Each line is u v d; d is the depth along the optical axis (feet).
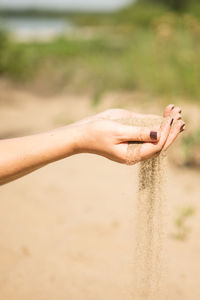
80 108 16.66
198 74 15.44
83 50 27.12
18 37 36.99
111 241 7.38
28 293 5.96
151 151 3.55
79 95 19.01
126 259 6.81
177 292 5.95
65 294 5.96
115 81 18.78
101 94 17.17
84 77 20.90
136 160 3.57
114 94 17.85
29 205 8.77
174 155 11.05
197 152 11.09
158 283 4.89
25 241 7.38
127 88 18.33
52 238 7.49
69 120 14.67
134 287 4.92
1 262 6.73
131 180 8.67
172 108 4.02
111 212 8.43
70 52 26.55
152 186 4.48
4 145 3.51
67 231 7.73
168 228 7.69
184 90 15.14
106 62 21.90
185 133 11.62
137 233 4.71
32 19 89.71
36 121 14.80
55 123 14.47
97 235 7.58
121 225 7.89
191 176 10.17
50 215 8.34
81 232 7.68
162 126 3.72
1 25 25.57
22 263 6.72
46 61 25.16
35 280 6.28
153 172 4.42
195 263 6.71
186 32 17.99
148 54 17.99
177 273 6.44
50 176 10.40
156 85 15.37
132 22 39.45
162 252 5.21
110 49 26.13
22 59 24.06
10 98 18.52
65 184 9.89
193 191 9.34
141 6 43.68
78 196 9.22
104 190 9.52
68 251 7.08
